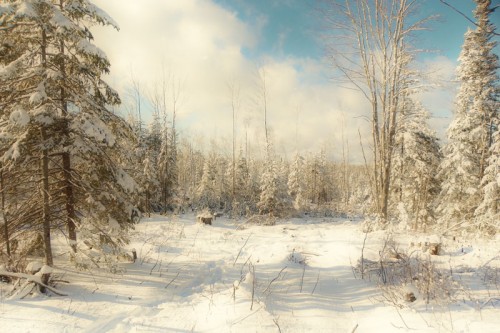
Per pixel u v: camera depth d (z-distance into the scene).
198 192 34.19
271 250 10.81
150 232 14.73
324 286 7.39
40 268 6.48
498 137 17.31
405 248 10.12
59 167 7.03
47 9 6.37
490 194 15.98
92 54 6.71
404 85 13.74
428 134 23.52
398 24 13.14
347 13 13.41
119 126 8.00
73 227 7.41
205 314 5.66
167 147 28.59
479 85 19.80
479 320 4.86
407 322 5.16
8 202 7.24
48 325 5.11
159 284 7.34
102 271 8.05
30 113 6.32
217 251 10.98
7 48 6.33
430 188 23.75
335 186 63.53
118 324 5.25
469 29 20.09
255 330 5.10
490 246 10.30
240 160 39.03
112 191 7.74
